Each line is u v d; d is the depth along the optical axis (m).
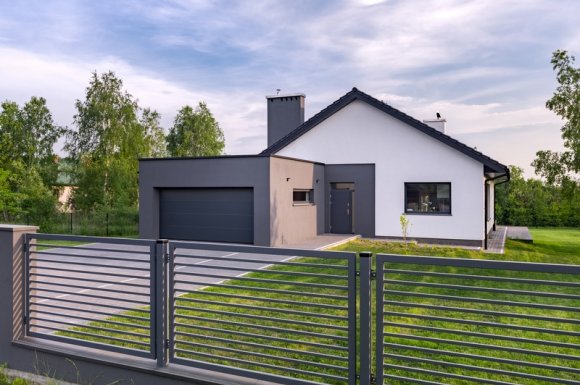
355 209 18.02
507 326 3.00
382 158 17.56
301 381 3.59
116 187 26.44
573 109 16.12
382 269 3.35
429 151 16.77
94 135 28.91
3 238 4.95
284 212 15.27
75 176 28.91
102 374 4.33
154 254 4.22
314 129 18.75
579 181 16.62
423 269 10.38
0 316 4.98
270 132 21.98
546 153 17.14
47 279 9.43
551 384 4.09
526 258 13.16
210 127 41.66
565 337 5.38
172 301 4.12
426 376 4.29
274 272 3.75
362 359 3.39
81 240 4.60
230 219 15.56
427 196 16.95
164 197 16.72
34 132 35.31
